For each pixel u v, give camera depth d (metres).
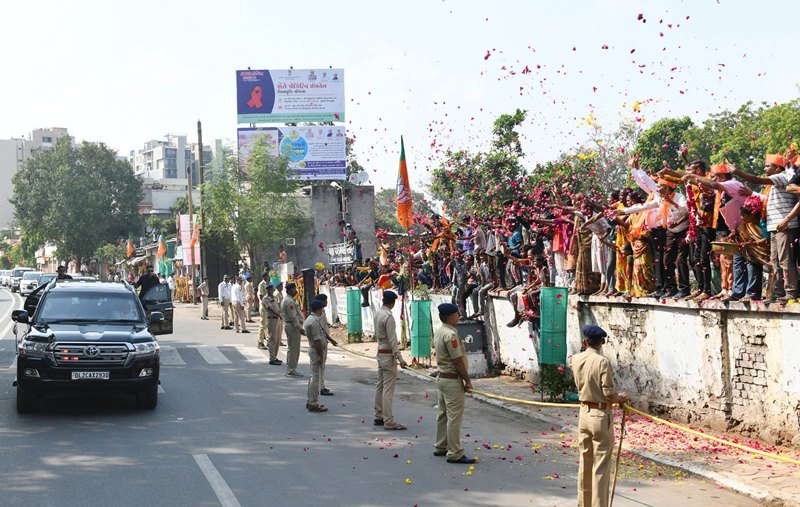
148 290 21.73
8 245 136.75
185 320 32.94
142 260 66.75
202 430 11.00
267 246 42.28
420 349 18.42
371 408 13.15
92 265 85.38
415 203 32.00
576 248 14.20
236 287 26.59
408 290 21.62
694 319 11.03
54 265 107.25
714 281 12.36
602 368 7.04
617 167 30.42
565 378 13.73
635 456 9.71
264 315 21.64
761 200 9.79
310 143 46.38
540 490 8.11
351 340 24.17
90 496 7.60
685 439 10.34
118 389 11.87
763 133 42.06
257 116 46.84
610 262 13.20
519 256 16.30
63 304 13.12
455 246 20.11
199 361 19.17
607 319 13.20
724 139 42.91
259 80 46.75
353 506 7.43
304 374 17.11
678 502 7.75
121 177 79.94
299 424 11.62
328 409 12.96
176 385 15.34
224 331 27.33
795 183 9.13
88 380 11.67
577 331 13.99
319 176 46.38
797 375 9.24
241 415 12.26
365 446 10.20
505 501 7.68
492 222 16.95
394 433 11.08
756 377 9.97
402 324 21.61
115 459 9.14
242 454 9.55
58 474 8.41
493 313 16.92
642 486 8.36
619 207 12.95
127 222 80.75
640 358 12.38
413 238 24.03
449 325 9.55
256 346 22.41
